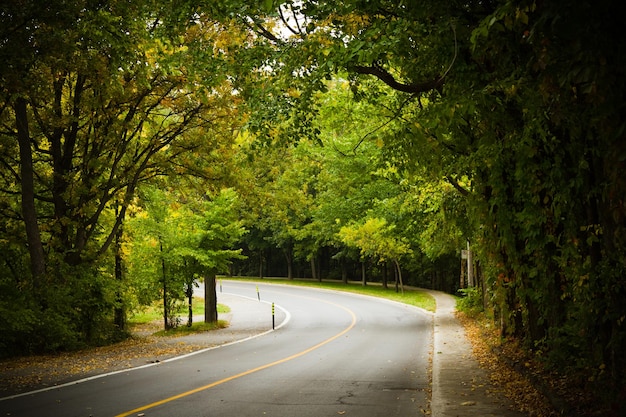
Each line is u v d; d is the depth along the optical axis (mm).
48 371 13789
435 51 8648
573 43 4883
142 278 26797
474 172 12922
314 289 57875
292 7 10008
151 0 12062
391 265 61969
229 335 24516
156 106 23250
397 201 28844
